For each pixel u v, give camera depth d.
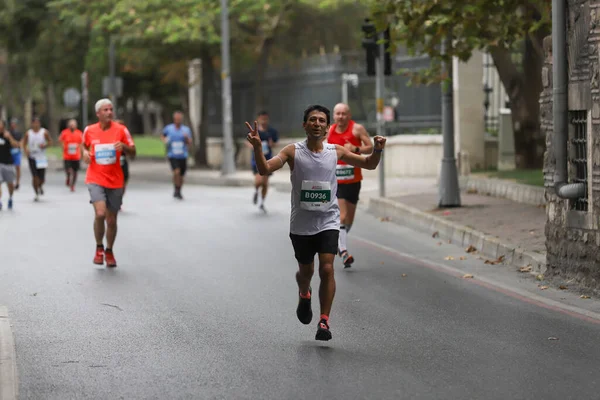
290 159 14.95
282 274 22.12
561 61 19.98
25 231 30.73
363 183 48.53
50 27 78.88
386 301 18.75
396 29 30.73
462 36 29.97
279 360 13.92
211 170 67.75
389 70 38.97
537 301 18.70
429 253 25.92
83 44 77.75
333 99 61.66
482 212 31.38
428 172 52.59
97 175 23.12
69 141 49.62
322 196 14.99
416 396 12.02
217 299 18.94
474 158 46.31
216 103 74.25
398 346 14.84
